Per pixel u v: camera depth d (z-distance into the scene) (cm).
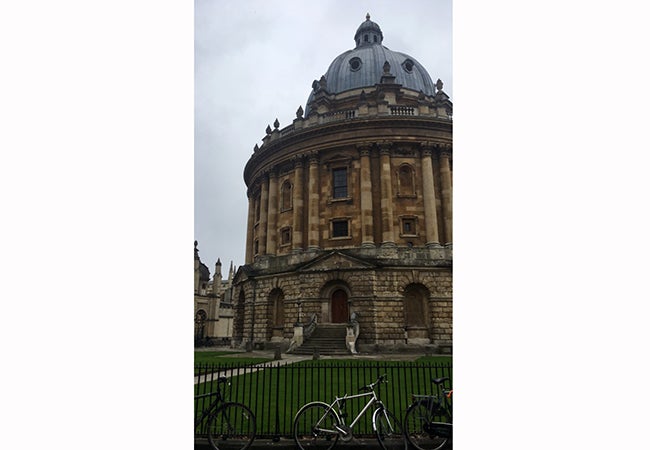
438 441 941
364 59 4741
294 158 3934
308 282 3450
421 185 3622
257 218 4694
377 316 3212
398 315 3225
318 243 3650
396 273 3306
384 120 3647
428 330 3250
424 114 3750
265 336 3694
